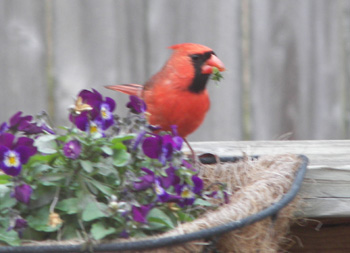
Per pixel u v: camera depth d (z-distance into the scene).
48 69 8.16
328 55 8.45
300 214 4.27
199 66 5.26
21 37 8.11
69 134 3.56
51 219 3.33
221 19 8.33
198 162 4.39
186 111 5.32
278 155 4.28
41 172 3.59
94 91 3.78
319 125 8.47
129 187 3.51
